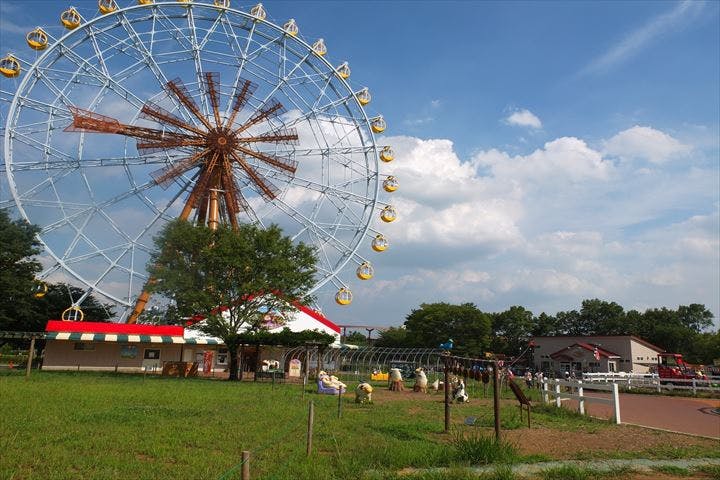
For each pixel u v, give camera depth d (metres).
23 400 20.91
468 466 11.98
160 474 10.48
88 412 18.05
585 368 76.75
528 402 18.95
